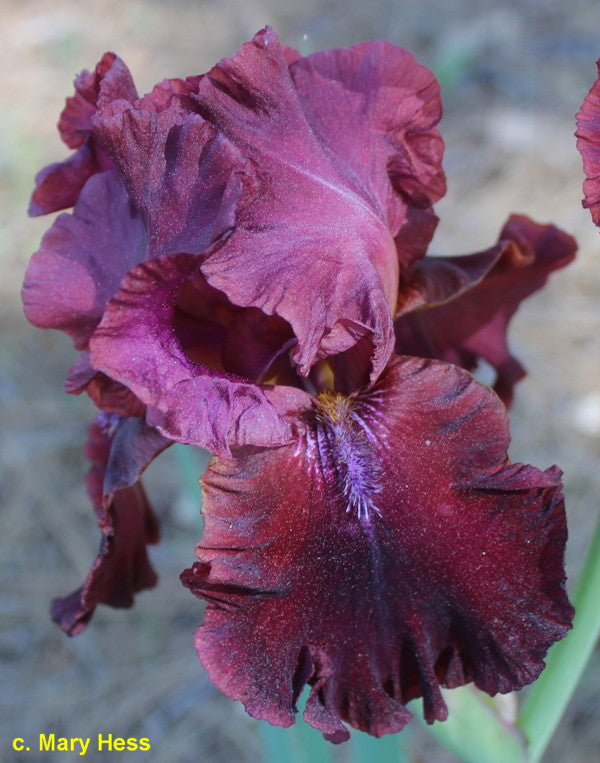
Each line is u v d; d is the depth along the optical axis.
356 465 0.42
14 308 0.99
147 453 0.43
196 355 0.44
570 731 0.71
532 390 0.90
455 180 1.06
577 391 0.90
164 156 0.41
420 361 0.42
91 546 0.83
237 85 0.42
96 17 1.33
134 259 0.42
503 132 1.10
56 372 0.96
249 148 0.42
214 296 0.43
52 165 0.46
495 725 0.47
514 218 0.51
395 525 0.42
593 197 0.40
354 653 0.41
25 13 1.35
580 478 0.84
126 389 0.44
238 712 0.75
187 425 0.40
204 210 0.41
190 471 0.51
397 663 0.42
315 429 0.42
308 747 0.52
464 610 0.41
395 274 0.44
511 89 1.16
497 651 0.41
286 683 0.41
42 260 0.44
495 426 0.42
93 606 0.45
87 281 0.44
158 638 0.79
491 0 1.30
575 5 1.28
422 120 0.45
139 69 1.22
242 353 0.43
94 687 0.77
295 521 0.41
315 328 0.41
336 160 0.44
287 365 0.44
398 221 0.46
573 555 0.80
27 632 0.80
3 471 0.89
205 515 0.41
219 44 1.25
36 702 0.76
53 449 0.90
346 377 0.43
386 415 0.42
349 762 0.70
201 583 0.41
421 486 0.42
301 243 0.42
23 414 0.92
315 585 0.41
